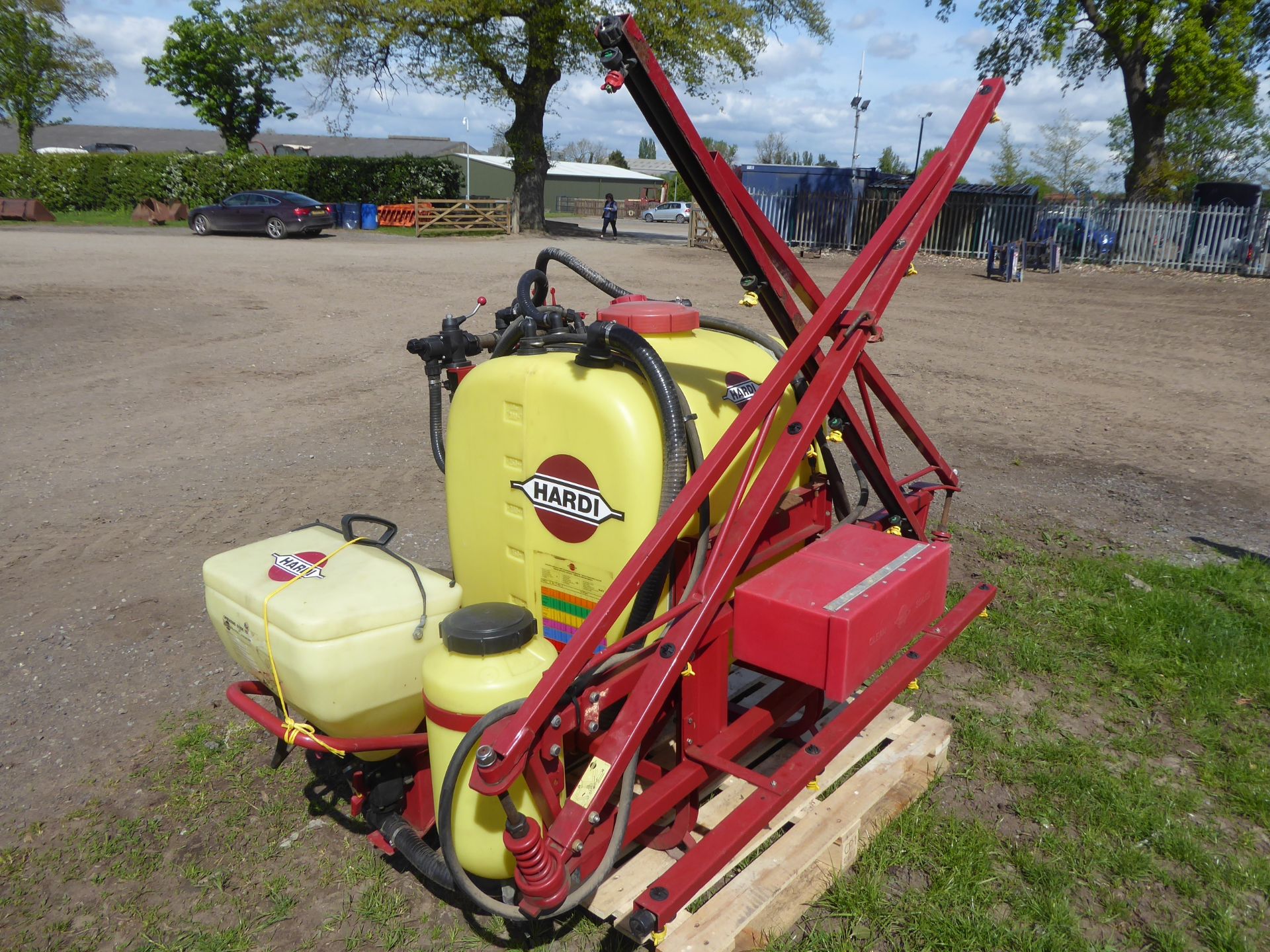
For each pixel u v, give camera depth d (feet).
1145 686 12.58
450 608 8.18
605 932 8.28
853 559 9.13
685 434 7.98
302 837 9.62
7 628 14.10
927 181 9.86
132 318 38.91
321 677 7.51
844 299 8.71
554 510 8.49
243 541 17.43
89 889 8.93
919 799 10.22
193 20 120.26
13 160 108.88
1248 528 18.93
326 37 82.69
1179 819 9.96
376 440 23.84
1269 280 65.36
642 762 8.62
